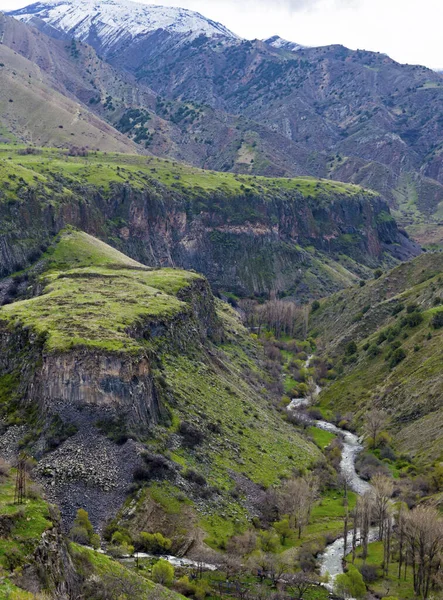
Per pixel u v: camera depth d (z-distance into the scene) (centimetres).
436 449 13150
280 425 14938
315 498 12000
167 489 9981
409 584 9031
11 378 12012
